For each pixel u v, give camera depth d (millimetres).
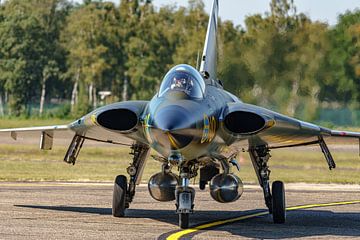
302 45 104500
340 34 109000
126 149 122812
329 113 105938
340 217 46094
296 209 50812
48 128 48031
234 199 41656
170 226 40062
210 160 41531
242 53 96688
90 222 40906
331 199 58031
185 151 36562
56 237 34938
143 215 45094
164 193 42188
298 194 62062
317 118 103875
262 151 44281
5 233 35844
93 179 74000
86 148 121375
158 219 43062
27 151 116375
